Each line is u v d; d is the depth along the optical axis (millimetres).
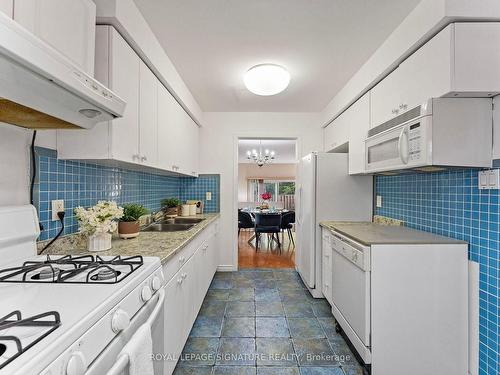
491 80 1347
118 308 811
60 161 1444
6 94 828
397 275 1594
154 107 1964
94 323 690
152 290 1079
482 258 1494
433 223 1926
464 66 1345
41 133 1329
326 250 2609
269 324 2271
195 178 3781
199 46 2025
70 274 951
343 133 2949
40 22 950
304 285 3162
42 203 1333
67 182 1497
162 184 3109
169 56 2170
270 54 2145
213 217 3211
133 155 1619
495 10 1326
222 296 2844
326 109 3432
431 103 1417
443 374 1586
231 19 1705
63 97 931
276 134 3740
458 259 1593
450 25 1350
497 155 1399
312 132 3738
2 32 602
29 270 979
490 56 1351
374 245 1594
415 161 1497
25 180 1258
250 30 1827
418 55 1603
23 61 669
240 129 3762
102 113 1133
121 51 1461
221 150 3771
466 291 1582
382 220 2631
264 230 5074
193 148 3346
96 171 1768
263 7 1595
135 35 1548
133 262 1102
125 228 1757
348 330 1894
